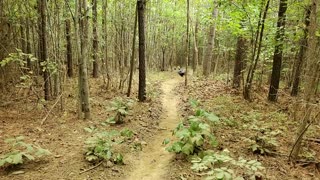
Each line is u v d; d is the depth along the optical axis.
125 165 6.29
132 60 13.09
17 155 5.64
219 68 27.19
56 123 8.95
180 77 25.52
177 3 28.72
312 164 5.96
